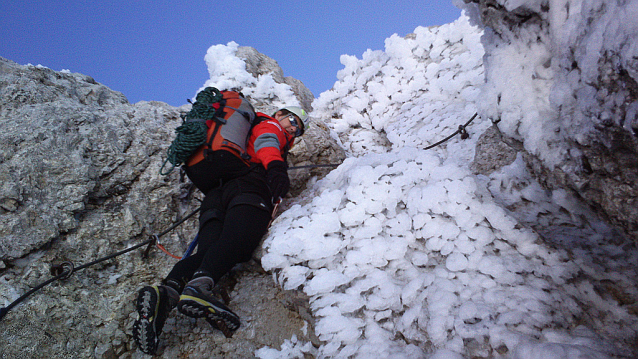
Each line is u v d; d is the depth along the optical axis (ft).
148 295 5.35
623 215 3.42
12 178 6.59
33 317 5.69
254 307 6.38
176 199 8.55
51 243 6.52
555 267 4.95
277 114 8.64
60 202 6.85
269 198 7.00
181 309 5.28
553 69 3.81
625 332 4.19
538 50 4.02
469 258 5.32
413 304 5.21
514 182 7.23
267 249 6.39
